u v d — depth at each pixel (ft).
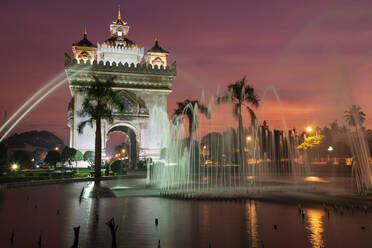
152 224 33.35
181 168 142.61
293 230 30.25
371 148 125.90
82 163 157.28
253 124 129.18
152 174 126.11
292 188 68.49
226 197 54.80
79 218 37.27
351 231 29.71
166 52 194.08
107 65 168.35
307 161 182.91
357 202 47.62
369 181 86.48
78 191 67.41
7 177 86.69
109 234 29.43
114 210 42.50
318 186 73.10
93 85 109.91
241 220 35.12
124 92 167.94
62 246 25.90
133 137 182.70
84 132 159.94
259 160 161.27
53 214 39.93
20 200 53.16
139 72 173.37
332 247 24.63
